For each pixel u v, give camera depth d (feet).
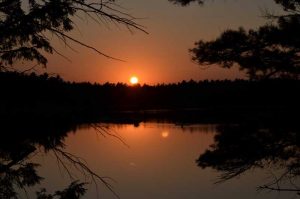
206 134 177.78
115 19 9.81
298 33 28.12
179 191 78.28
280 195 50.60
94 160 113.39
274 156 28.96
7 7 10.60
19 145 10.86
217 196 70.44
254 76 30.42
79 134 188.65
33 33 10.82
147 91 375.66
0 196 11.56
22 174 12.01
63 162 11.05
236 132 29.63
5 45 11.14
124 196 72.13
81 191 12.50
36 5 10.55
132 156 124.77
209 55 29.68
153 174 96.43
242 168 29.55
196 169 100.27
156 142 157.28
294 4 28.96
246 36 29.19
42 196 12.98
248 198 61.05
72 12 10.39
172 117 267.80
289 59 29.50
